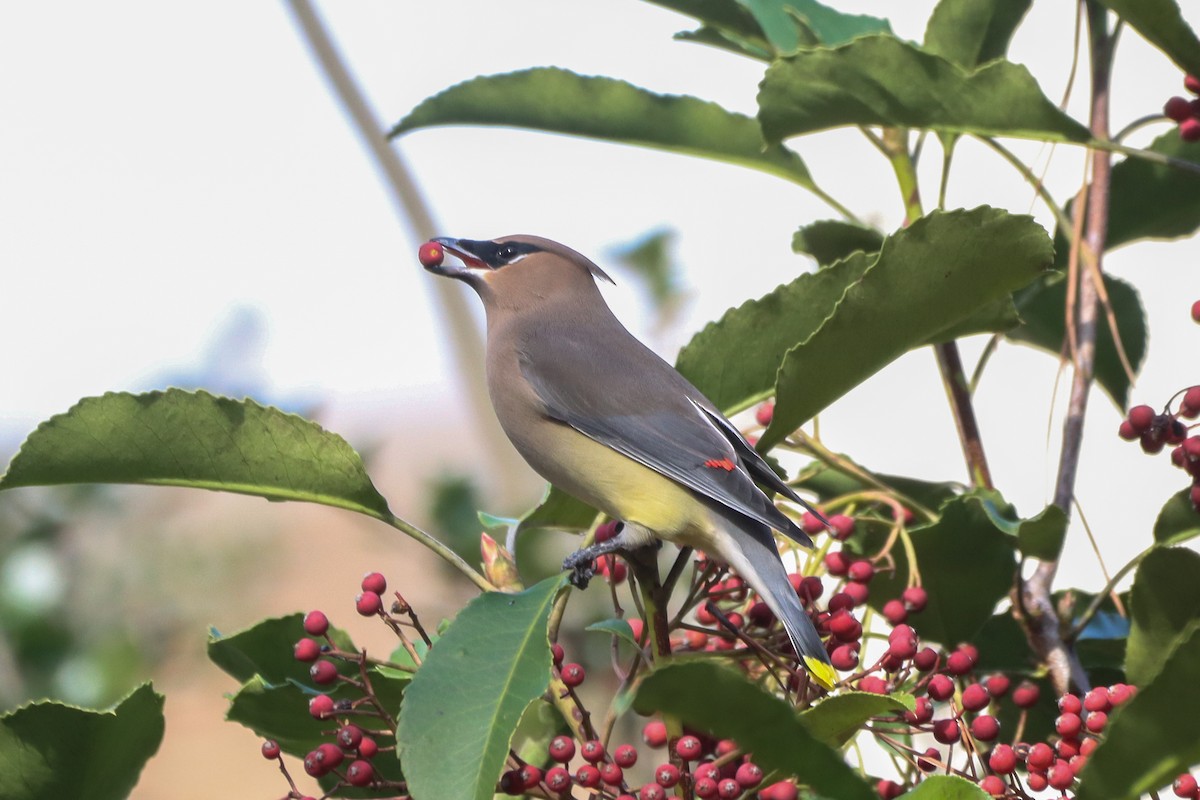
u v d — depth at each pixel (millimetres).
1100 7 6953
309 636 6906
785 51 7047
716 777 6793
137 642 7375
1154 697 6734
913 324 6887
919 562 6922
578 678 6840
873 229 7008
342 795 6871
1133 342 7027
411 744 6785
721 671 6707
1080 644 6957
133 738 6844
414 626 6840
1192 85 6930
